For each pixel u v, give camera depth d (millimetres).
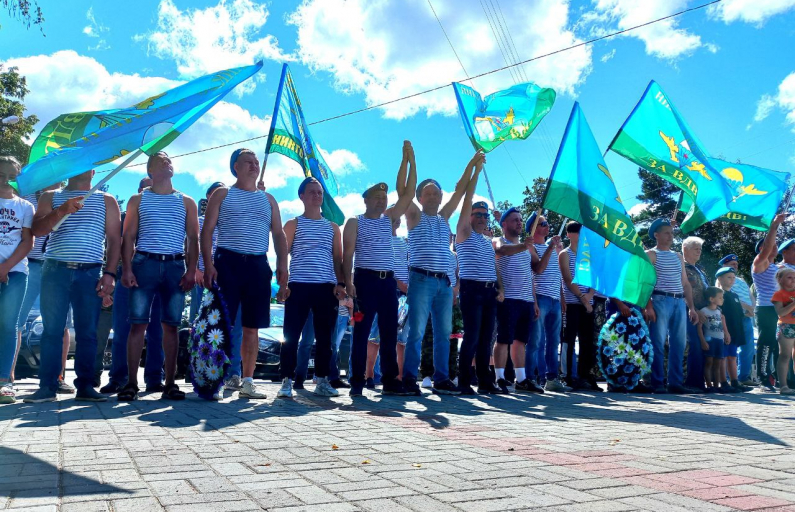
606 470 2738
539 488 2381
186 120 5703
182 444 3154
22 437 3260
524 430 3982
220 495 2182
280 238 5852
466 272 6797
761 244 9547
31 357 7785
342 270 6156
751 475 2705
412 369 6371
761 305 8727
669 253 8000
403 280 7758
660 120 7930
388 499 2180
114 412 4398
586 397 6848
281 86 7152
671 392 7938
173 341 5461
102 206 5289
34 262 6004
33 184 4715
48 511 1947
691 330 8406
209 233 5465
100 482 2338
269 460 2805
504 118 7441
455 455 3025
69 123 5180
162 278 5379
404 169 6301
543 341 8008
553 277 7914
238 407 4871
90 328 5176
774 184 8328
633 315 7930
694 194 7914
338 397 5961
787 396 7699
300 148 7484
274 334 9258
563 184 6762
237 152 5949
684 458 3078
